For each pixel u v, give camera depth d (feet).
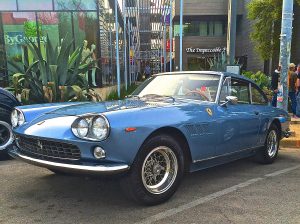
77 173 11.91
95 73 44.98
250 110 17.61
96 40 45.70
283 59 26.78
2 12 45.70
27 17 45.83
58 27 45.91
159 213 12.59
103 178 12.28
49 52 27.89
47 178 16.57
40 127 13.10
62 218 12.18
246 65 122.52
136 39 84.94
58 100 26.99
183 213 12.63
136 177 12.42
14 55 45.80
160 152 13.23
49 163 12.30
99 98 28.68
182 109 14.10
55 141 12.29
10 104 20.01
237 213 12.69
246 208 13.16
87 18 45.62
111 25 57.77
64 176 16.84
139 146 12.22
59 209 12.98
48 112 14.73
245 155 17.95
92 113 12.33
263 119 18.35
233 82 17.30
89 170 11.57
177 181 13.73
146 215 12.41
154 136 12.89
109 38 55.11
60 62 27.71
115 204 13.41
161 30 71.67
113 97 42.24
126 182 12.51
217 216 12.40
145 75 101.96
